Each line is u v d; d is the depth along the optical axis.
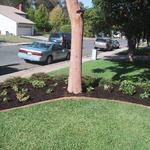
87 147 7.35
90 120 8.90
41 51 24.27
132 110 9.98
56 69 21.64
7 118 8.74
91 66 23.19
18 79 11.76
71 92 11.05
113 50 44.50
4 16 69.50
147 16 21.80
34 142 7.44
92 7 25.59
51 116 9.04
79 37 10.86
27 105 9.84
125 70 21.84
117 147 7.44
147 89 11.59
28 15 81.38
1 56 28.53
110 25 25.09
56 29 82.88
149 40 24.84
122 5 22.23
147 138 8.05
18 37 60.66
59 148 7.23
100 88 11.74
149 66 24.50
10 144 7.29
